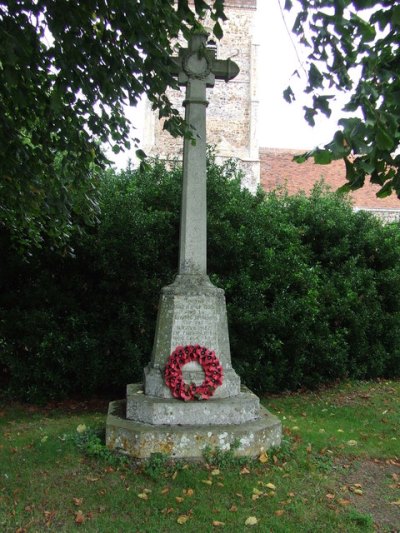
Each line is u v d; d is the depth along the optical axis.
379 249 9.10
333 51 3.36
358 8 2.85
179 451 4.16
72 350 6.61
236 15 21.22
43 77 4.33
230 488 3.76
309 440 4.95
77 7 3.54
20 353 6.80
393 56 3.24
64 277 7.03
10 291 6.95
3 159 4.53
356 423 5.95
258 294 7.19
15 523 3.29
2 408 6.37
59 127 4.59
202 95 5.13
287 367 7.58
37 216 5.73
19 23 3.50
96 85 4.21
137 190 7.18
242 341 7.24
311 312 7.57
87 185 5.37
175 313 4.75
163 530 3.25
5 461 4.24
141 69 4.05
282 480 3.95
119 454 4.21
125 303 6.85
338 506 3.63
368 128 2.45
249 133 20.58
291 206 9.03
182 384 4.51
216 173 7.62
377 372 8.73
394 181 3.17
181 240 5.01
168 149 20.08
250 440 4.27
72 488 3.75
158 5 3.71
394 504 3.75
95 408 6.53
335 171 19.97
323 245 8.80
